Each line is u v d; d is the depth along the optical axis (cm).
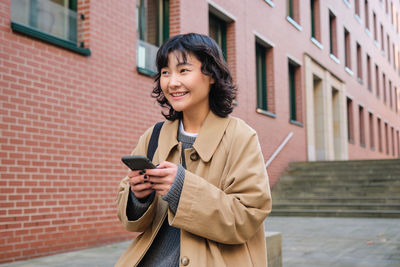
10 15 506
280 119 1389
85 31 627
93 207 607
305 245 634
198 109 138
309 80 1650
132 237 683
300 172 1402
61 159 559
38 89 534
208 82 135
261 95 1358
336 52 2019
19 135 504
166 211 134
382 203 1136
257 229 125
